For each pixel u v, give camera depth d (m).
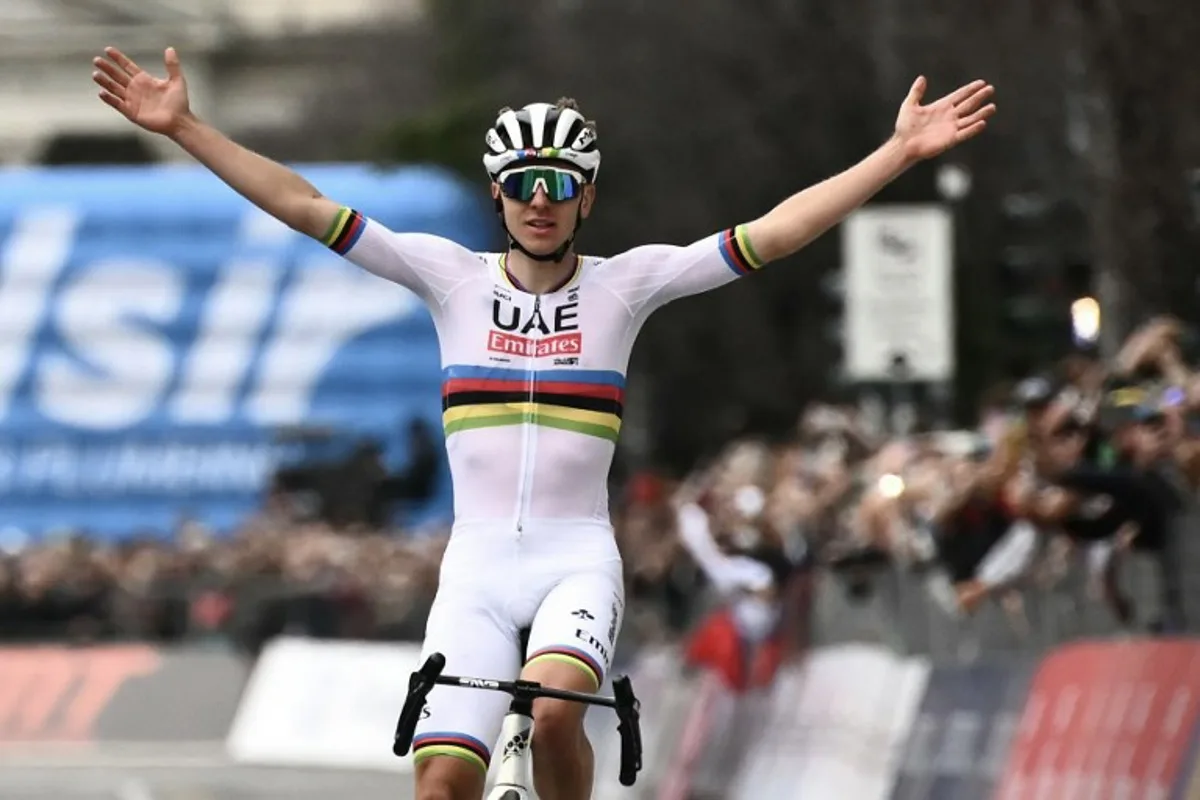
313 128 144.12
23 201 80.81
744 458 49.81
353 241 21.75
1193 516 31.56
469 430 21.69
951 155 58.59
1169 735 29.42
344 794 53.00
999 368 63.06
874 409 58.56
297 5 178.00
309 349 77.62
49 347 79.56
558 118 21.55
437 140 90.00
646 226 95.00
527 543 21.44
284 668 62.66
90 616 66.38
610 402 21.75
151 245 79.62
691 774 48.66
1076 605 33.88
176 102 21.44
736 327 96.12
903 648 39.41
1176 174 43.56
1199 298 43.88
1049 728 33.28
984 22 51.38
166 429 78.50
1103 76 44.00
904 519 40.09
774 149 90.81
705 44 94.50
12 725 64.12
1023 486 33.75
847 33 85.94
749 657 46.66
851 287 49.56
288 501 72.56
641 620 55.19
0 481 79.12
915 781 37.59
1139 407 32.19
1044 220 48.41
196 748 62.53
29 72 175.75
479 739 20.61
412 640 63.47
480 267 21.98
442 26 110.38
